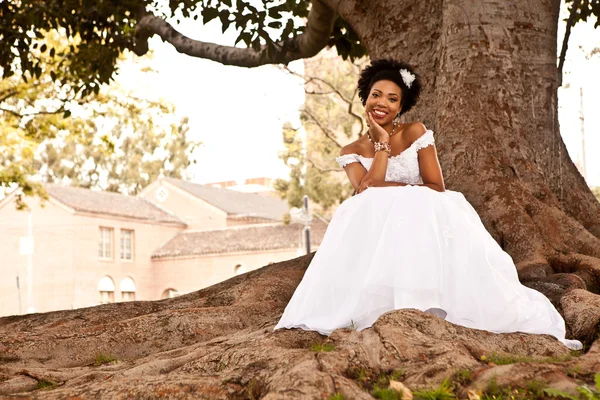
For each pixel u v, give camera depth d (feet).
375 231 13.19
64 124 70.44
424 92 25.14
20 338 17.35
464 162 22.41
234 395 10.27
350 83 94.43
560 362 10.24
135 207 163.32
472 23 23.50
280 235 150.61
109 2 37.19
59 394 10.82
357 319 12.92
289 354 11.03
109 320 21.84
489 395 9.27
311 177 108.27
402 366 10.41
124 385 10.75
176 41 36.29
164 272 156.76
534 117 23.25
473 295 12.62
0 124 74.08
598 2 36.70
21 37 37.65
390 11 26.09
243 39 31.86
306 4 35.65
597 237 22.79
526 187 22.03
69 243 144.87
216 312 18.90
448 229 12.98
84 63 39.40
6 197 148.36
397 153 14.74
